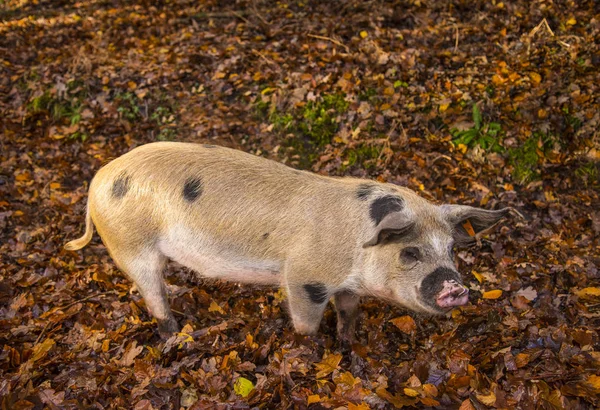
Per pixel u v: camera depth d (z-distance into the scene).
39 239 5.68
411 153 6.16
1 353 4.09
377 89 6.80
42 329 4.41
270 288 4.86
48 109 7.58
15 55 8.51
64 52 8.51
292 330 4.34
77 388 3.71
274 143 6.69
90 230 4.41
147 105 7.37
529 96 6.43
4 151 6.96
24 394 3.57
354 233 3.80
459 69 7.04
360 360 3.92
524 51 7.13
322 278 3.88
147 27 9.10
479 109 6.41
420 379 3.70
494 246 5.12
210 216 3.92
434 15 8.14
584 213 5.56
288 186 3.93
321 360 3.94
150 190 3.96
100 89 7.66
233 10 9.18
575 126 6.27
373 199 3.83
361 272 3.87
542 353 3.82
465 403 3.38
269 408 3.53
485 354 3.87
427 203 3.88
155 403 3.59
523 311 4.40
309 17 8.56
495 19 7.83
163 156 4.03
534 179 6.01
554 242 5.18
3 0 10.35
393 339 4.32
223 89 7.38
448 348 3.97
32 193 6.33
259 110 7.02
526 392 3.46
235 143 6.71
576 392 3.43
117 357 4.09
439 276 3.62
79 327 4.45
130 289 4.91
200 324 4.53
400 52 7.36
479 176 5.98
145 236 4.05
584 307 4.43
